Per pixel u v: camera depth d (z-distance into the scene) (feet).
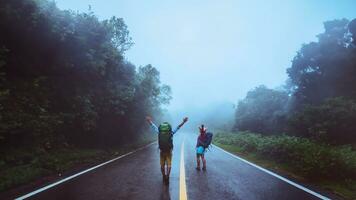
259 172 38.65
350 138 71.15
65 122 58.90
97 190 26.08
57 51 59.26
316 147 41.50
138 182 30.09
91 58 64.34
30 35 53.11
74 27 60.54
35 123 46.83
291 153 45.42
